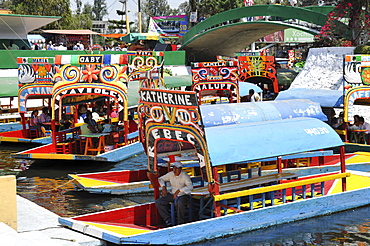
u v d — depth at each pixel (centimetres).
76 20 7075
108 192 1390
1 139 2212
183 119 1018
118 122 2156
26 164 1845
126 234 985
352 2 3375
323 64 2816
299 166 1680
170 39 6366
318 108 1561
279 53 6725
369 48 2683
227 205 1147
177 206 1091
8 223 952
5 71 3562
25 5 5550
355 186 1386
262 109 1474
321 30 3550
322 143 1223
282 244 1030
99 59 1792
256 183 1198
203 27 4878
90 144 1781
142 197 1410
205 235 1013
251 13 4325
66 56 1784
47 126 2286
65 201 1365
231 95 2519
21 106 2194
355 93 1948
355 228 1127
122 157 1805
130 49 5312
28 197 1402
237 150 1070
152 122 1092
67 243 916
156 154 1113
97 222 1070
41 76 2173
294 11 3891
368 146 1869
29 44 4322
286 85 3838
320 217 1198
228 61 2489
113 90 1811
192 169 1436
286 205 1141
